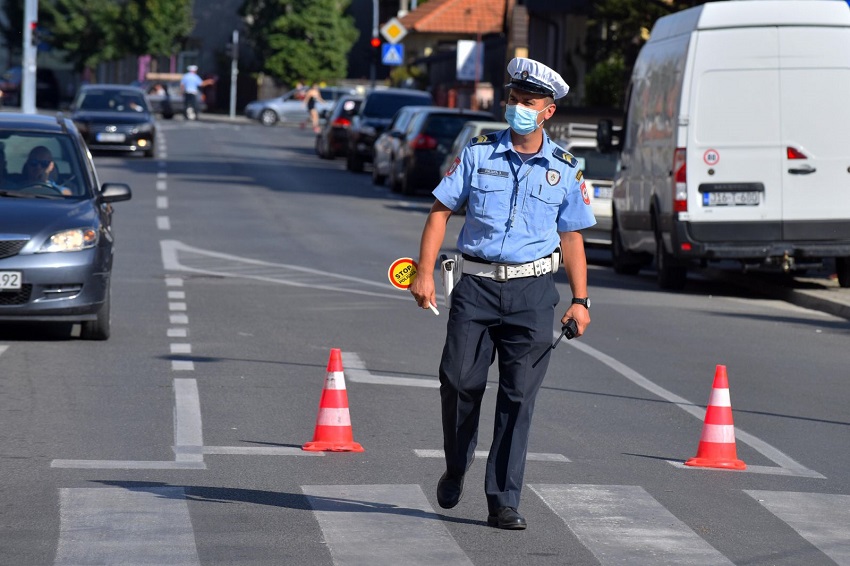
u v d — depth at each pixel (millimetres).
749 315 49875
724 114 54406
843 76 54156
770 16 54219
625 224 63094
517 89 19781
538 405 31281
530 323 20094
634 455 26359
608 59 113750
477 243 20125
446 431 20531
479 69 134875
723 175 54406
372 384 33312
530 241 20109
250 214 81250
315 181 109125
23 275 36875
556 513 21547
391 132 102125
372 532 20156
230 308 46281
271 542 19484
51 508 21109
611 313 48719
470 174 20156
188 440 26484
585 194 20250
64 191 39812
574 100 121500
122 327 41500
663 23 59719
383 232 74688
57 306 37219
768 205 54406
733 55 54281
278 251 64625
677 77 55344
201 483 23000
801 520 21734
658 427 29234
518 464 20391
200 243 66812
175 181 100438
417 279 20203
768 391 34344
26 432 26844
